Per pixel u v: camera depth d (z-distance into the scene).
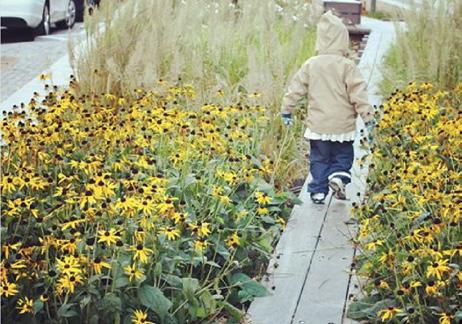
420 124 6.82
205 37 9.16
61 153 5.95
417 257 5.06
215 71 8.87
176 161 6.07
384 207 5.73
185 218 5.36
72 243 4.85
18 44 13.56
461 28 8.86
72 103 6.78
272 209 6.32
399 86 9.05
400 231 5.47
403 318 5.03
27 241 5.32
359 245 5.70
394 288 5.30
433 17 9.25
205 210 5.77
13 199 5.52
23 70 11.20
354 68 6.60
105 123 6.55
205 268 5.57
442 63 8.52
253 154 6.96
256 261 5.83
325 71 6.59
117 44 8.36
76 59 9.02
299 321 5.19
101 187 5.11
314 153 6.66
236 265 5.52
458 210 5.18
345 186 6.72
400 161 6.24
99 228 5.19
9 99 9.27
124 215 5.18
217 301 5.26
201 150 6.37
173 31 8.66
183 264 5.40
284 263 5.78
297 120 7.81
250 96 7.45
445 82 8.55
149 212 5.09
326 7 15.52
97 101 7.60
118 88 8.03
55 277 4.89
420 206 5.55
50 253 5.25
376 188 6.57
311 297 5.41
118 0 8.53
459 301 4.98
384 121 6.82
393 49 10.92
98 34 8.40
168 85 7.85
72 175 5.85
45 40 14.09
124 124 6.59
